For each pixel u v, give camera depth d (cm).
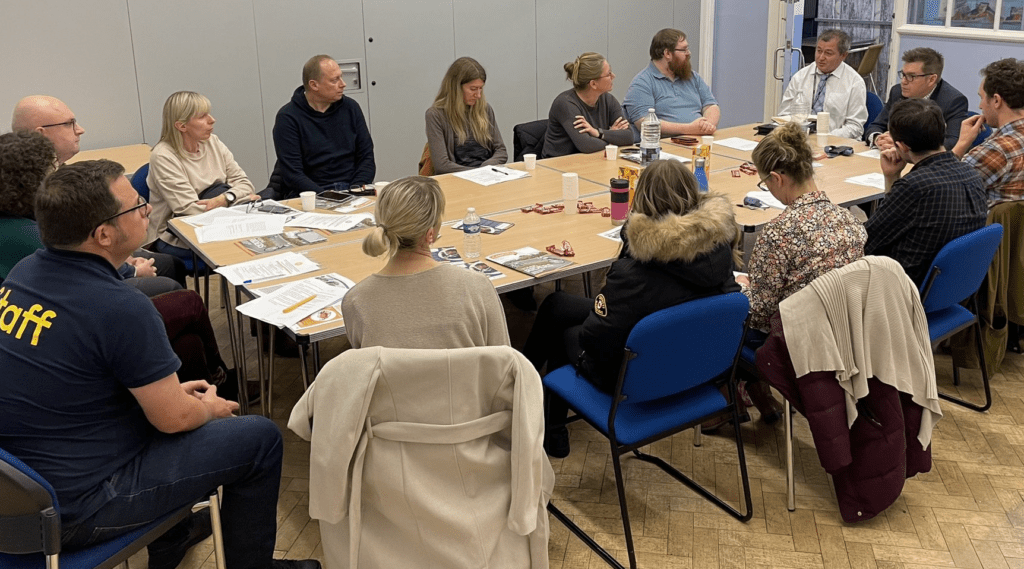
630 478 277
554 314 284
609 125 470
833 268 240
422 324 187
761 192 354
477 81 432
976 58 572
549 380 251
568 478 278
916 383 242
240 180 401
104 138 493
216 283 464
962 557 236
